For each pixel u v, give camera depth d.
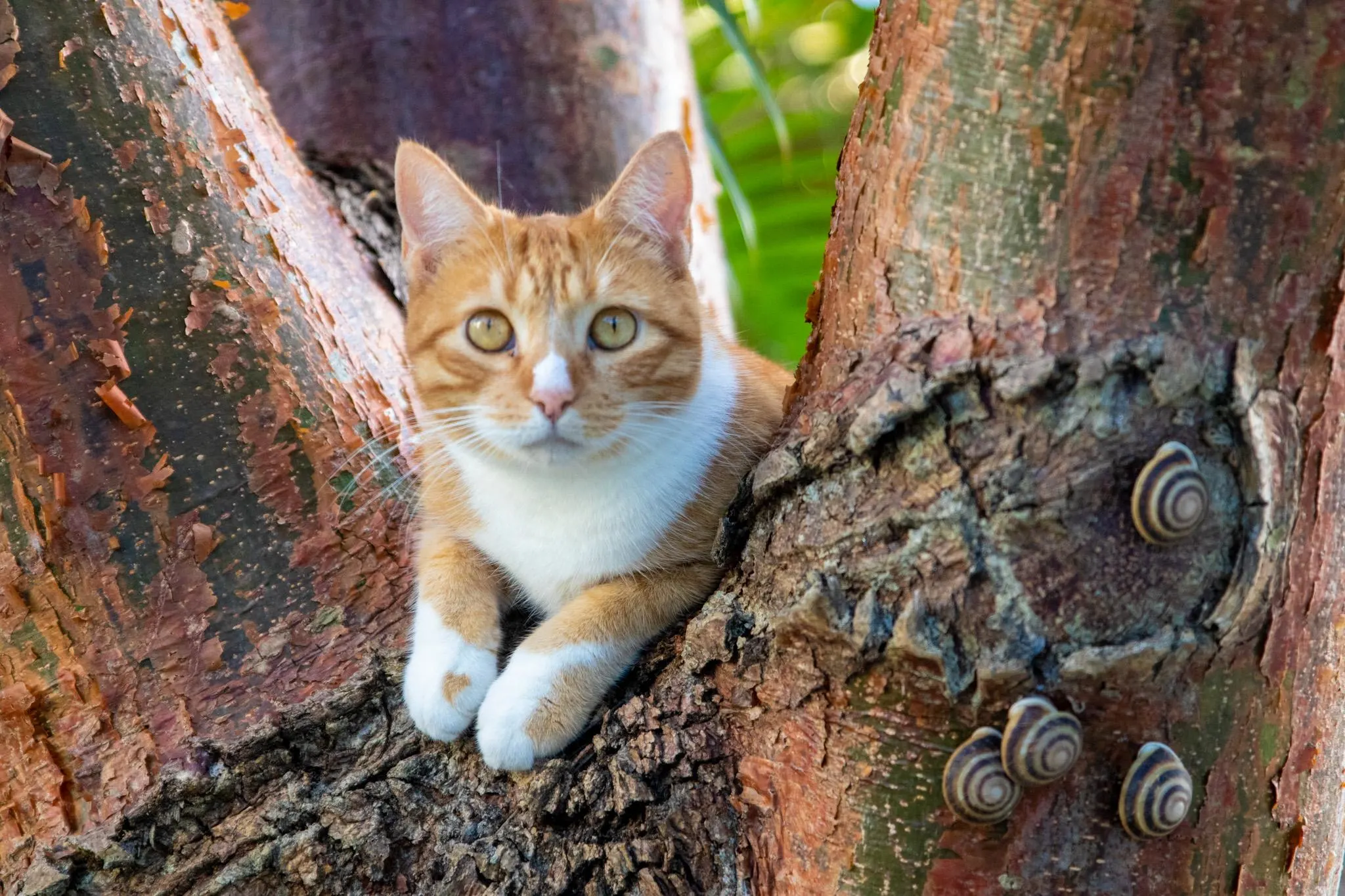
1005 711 0.63
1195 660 0.63
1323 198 0.62
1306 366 0.63
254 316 0.72
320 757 0.70
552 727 0.71
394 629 0.73
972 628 0.63
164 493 0.70
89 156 0.70
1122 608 0.63
